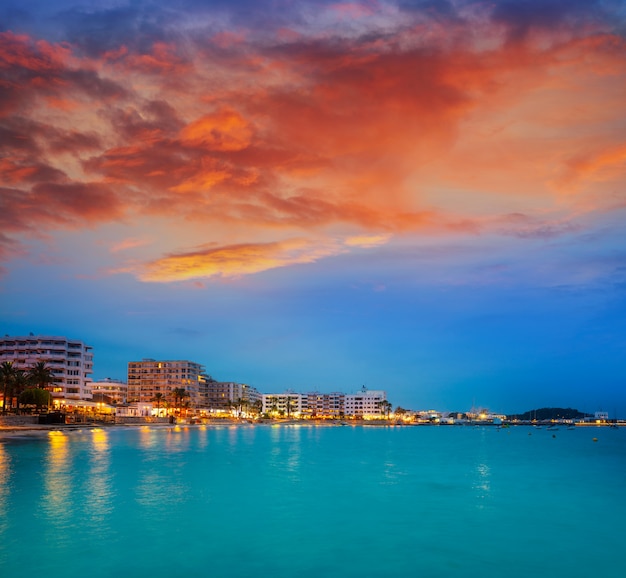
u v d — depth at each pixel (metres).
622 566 24.55
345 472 57.56
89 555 25.14
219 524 31.48
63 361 191.38
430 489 45.84
